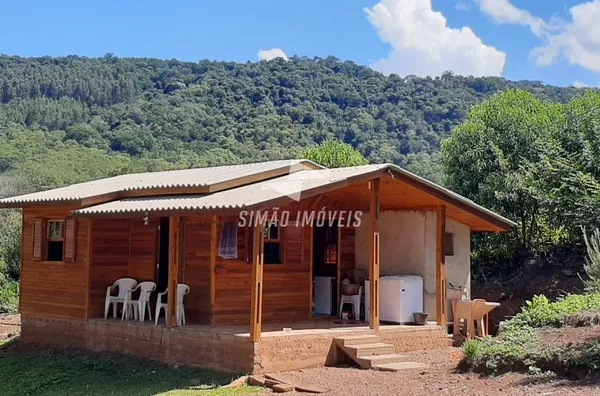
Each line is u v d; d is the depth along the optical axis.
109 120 71.38
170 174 18.50
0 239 28.12
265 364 12.34
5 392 13.58
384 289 16.14
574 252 23.92
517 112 24.69
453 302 16.41
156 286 15.87
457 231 17.62
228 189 14.85
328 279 17.30
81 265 16.25
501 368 11.07
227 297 14.69
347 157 32.00
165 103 74.81
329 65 85.88
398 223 17.14
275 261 15.66
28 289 17.73
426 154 59.53
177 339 13.75
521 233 25.33
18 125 71.00
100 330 15.57
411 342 14.91
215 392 11.23
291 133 65.00
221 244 14.59
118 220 16.48
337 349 13.51
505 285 23.92
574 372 10.11
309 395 10.67
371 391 10.59
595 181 20.59
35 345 17.19
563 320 13.72
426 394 10.01
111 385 12.97
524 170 23.45
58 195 16.78
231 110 72.31
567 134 23.47
